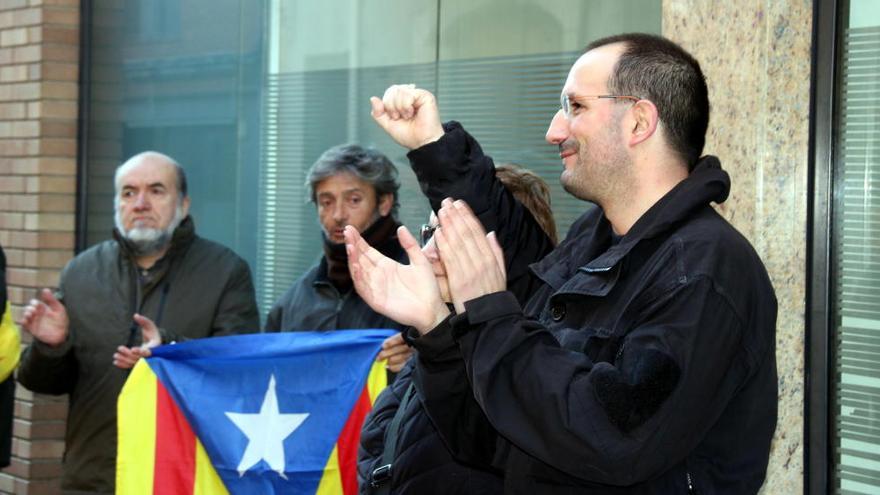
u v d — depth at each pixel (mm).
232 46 6684
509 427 2414
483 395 2430
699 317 2400
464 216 2553
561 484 2533
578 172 2705
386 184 4742
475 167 3225
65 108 7215
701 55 4160
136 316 4543
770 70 4047
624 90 2652
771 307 2539
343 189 4691
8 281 7242
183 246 5199
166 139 7094
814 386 4070
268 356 4488
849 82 4016
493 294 2486
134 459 4395
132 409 4418
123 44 7258
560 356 2432
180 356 4480
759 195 4070
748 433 2547
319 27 6219
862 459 4047
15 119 7242
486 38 5410
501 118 5348
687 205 2566
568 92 2715
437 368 2600
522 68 5258
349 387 4453
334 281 4766
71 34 7246
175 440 4426
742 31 4070
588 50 2750
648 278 2504
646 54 2670
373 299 2576
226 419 4430
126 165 5199
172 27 7039
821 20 4023
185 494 4406
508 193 3340
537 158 5191
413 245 2611
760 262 2559
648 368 2348
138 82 7238
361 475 3283
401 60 5816
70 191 7211
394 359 4383
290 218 6383
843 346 4047
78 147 7238
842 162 4035
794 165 4047
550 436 2375
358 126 6035
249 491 4418
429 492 2916
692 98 2676
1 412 5328
